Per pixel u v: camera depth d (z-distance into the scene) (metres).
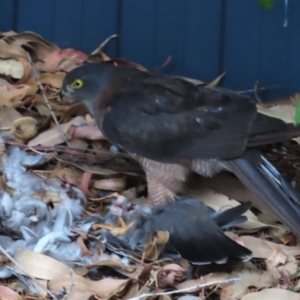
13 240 5.54
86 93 6.23
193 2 7.23
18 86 6.82
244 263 5.42
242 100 5.76
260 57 7.30
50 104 6.79
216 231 5.41
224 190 6.22
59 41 7.37
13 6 7.33
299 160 6.50
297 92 7.29
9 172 6.00
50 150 6.30
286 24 6.75
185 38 7.30
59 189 5.91
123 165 6.36
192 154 5.64
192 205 5.68
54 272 5.14
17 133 6.38
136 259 5.39
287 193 5.58
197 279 5.25
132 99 5.87
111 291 5.02
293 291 5.21
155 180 5.93
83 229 5.60
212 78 7.36
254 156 5.69
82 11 7.31
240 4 7.21
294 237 5.79
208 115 5.67
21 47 7.16
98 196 6.18
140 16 7.29
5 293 4.93
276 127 5.66
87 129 6.43
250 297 5.12
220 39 7.29
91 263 5.26
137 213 5.80
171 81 6.00
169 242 5.37
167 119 5.70
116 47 7.36
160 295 5.01
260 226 5.85
